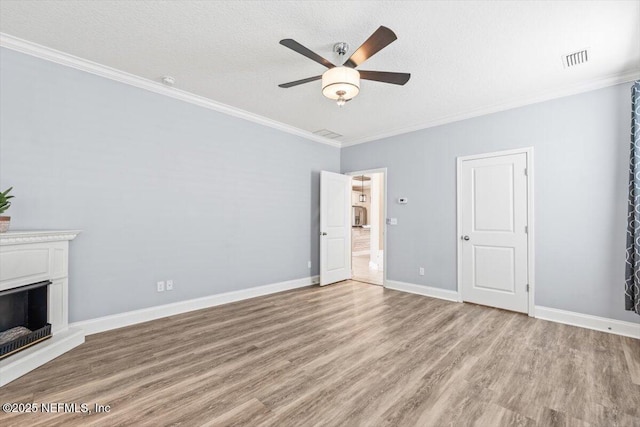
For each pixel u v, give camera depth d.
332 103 3.69
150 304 3.19
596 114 3.03
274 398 1.82
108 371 2.12
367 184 10.83
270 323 3.13
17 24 2.23
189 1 1.98
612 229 2.93
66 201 2.68
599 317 2.98
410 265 4.50
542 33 2.27
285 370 2.16
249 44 2.48
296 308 3.66
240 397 1.83
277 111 4.00
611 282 2.93
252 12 2.09
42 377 2.03
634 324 2.79
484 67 2.79
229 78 3.08
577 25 2.17
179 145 3.43
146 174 3.17
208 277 3.68
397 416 1.67
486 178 3.78
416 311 3.56
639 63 2.69
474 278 3.88
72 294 2.70
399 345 2.60
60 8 2.05
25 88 2.50
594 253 3.03
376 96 3.45
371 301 3.99
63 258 2.54
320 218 4.92
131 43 2.48
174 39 2.42
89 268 2.80
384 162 4.88
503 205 3.63
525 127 3.48
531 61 2.68
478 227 3.85
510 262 3.57
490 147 3.74
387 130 4.76
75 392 1.86
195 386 1.94
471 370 2.17
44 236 2.35
